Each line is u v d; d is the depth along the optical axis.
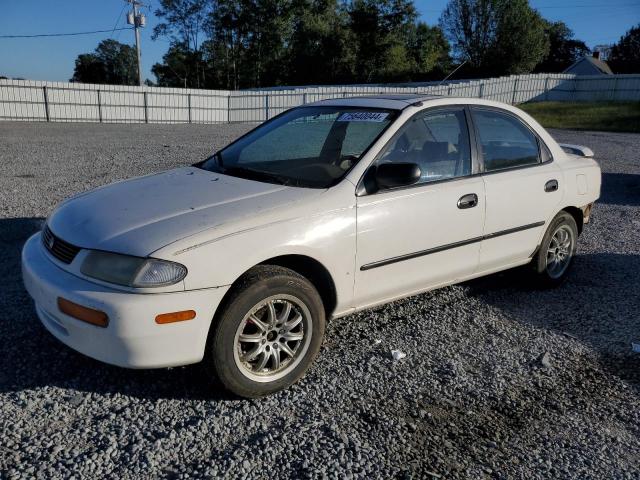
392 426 3.05
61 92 28.14
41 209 7.30
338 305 3.57
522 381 3.59
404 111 4.00
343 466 2.72
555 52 78.81
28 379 3.30
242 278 3.07
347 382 3.47
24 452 2.69
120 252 2.90
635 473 2.79
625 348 4.11
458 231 4.07
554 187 4.82
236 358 3.07
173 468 2.64
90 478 2.55
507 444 2.96
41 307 3.20
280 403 3.21
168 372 3.44
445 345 4.02
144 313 2.79
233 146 4.54
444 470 2.73
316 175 3.70
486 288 5.17
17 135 18.55
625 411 3.31
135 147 15.05
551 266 5.12
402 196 3.74
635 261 6.13
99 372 3.41
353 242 3.49
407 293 3.99
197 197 3.42
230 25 68.69
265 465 2.69
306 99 32.59
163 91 30.59
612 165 13.36
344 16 67.81
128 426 2.93
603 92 35.78
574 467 2.81
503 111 4.66
